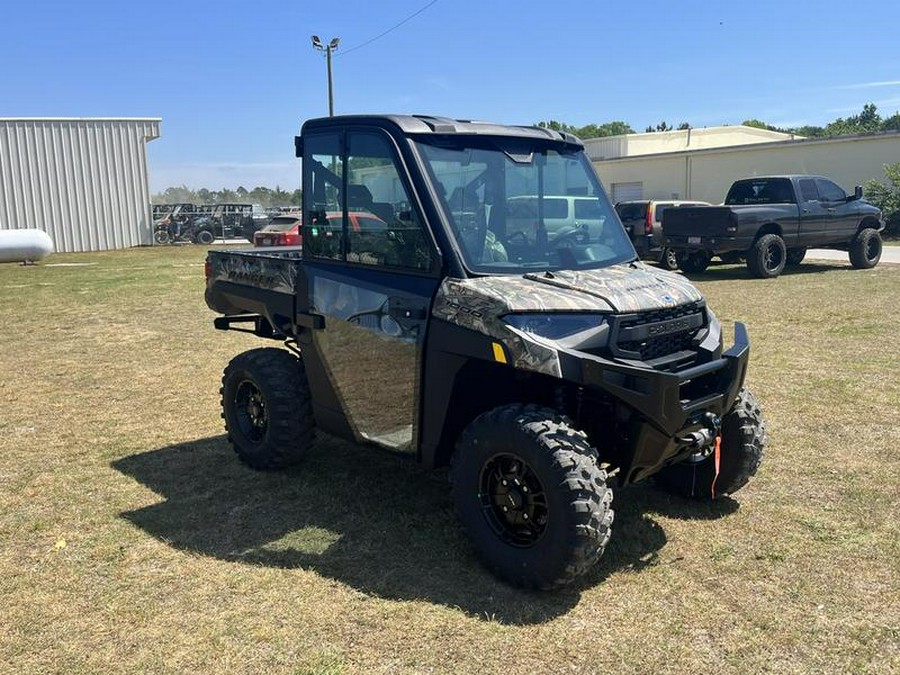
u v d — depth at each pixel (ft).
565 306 12.10
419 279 13.43
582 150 15.79
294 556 13.53
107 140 108.17
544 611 11.70
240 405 18.16
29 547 13.98
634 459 12.59
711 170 112.68
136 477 17.47
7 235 76.13
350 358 14.84
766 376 25.55
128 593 12.31
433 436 13.47
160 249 105.60
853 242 58.13
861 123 271.69
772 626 11.27
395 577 12.76
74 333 36.29
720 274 56.59
